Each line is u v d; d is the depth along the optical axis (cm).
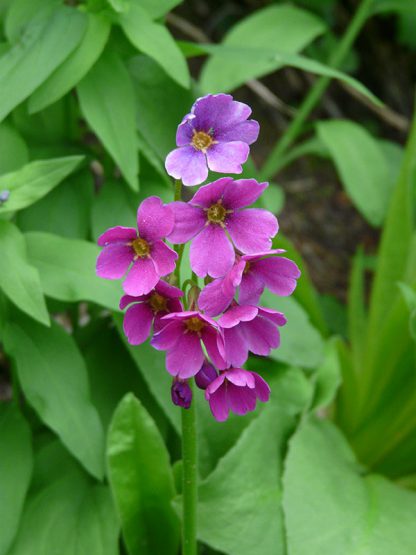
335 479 39
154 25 37
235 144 27
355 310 50
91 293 36
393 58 75
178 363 28
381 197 52
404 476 46
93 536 36
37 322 37
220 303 27
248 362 43
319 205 67
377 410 45
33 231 39
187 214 27
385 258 46
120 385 41
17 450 37
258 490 38
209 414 40
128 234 27
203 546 40
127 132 37
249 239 27
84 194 40
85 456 36
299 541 36
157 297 28
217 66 51
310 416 41
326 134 53
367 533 37
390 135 73
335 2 71
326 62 70
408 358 44
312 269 63
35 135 41
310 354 42
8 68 36
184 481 32
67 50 36
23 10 37
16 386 40
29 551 36
